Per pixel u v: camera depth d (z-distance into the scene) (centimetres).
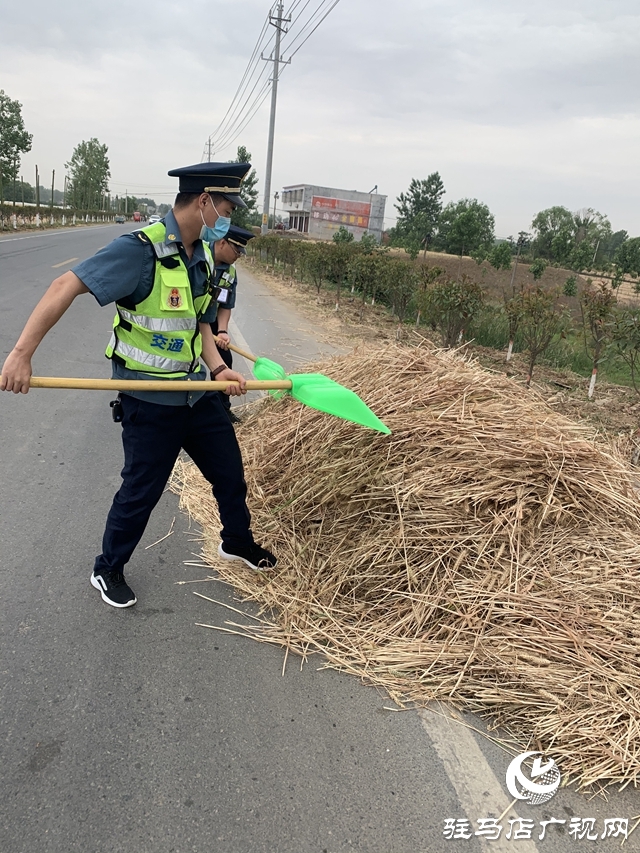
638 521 288
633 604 248
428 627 258
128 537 262
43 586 276
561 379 801
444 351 425
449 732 215
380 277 1238
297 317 1161
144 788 183
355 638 255
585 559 267
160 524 343
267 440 379
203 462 274
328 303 1464
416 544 278
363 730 213
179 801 180
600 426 571
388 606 269
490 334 1015
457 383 339
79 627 252
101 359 680
